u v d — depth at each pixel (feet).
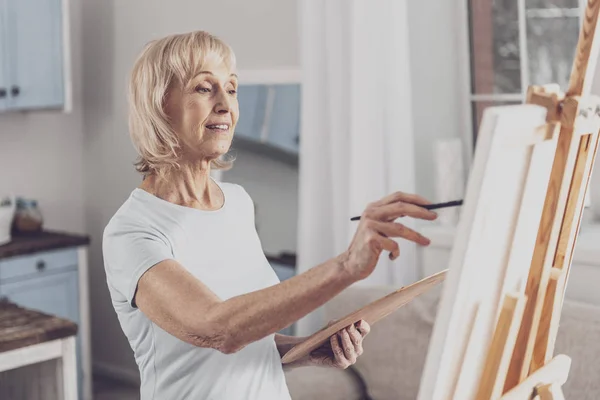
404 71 10.03
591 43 3.94
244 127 12.52
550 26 9.84
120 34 14.71
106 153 15.23
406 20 10.02
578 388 7.78
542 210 4.08
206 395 5.04
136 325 5.06
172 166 5.15
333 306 9.70
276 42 12.26
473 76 10.43
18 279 13.05
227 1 12.86
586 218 9.76
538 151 3.76
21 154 14.90
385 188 10.16
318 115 10.66
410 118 10.12
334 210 10.50
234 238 5.37
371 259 4.05
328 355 5.57
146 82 5.10
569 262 4.54
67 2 14.03
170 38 5.17
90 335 15.83
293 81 11.95
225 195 5.55
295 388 8.87
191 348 5.01
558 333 8.00
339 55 10.36
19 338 7.55
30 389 8.21
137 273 4.69
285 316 4.24
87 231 15.75
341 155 10.44
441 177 10.25
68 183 15.53
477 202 3.43
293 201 11.98
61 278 13.64
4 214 13.21
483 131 3.40
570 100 3.87
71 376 8.03
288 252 12.07
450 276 3.53
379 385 9.12
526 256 4.07
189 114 5.08
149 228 4.97
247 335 4.31
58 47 13.98
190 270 5.08
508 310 3.94
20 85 13.55
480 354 3.92
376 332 9.21
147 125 5.12
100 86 15.19
